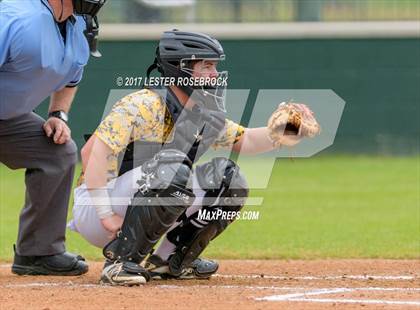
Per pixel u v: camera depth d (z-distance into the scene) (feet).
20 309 48.62
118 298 51.21
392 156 176.04
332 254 80.33
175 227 58.49
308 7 173.88
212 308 48.11
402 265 72.28
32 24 56.44
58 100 63.98
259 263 74.08
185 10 174.19
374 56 174.19
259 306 48.67
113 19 171.32
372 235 94.12
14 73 57.72
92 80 168.45
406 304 49.60
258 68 172.76
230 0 174.70
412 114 175.22
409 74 174.19
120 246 55.98
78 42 59.67
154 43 170.19
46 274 63.98
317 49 173.27
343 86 173.88
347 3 174.50
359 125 174.70
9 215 108.78
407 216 108.58
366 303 49.93
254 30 172.45
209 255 79.51
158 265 59.62
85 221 57.67
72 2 57.52
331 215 109.91
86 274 64.85
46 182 62.85
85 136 59.00
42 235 63.46
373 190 133.59
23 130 62.59
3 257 77.25
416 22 173.78
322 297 52.34
